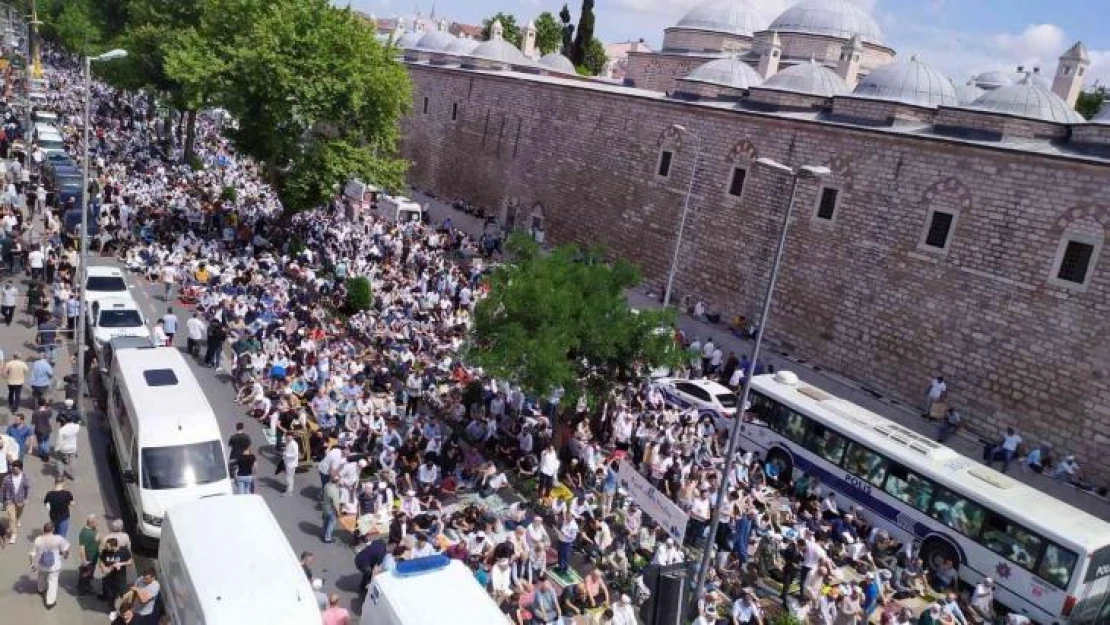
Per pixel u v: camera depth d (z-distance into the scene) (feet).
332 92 119.03
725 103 131.64
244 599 37.83
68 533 50.83
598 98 149.69
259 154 124.57
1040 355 87.15
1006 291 90.22
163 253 104.17
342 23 124.16
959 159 94.63
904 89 117.91
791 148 114.32
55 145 150.20
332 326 91.81
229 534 41.68
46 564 43.52
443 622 38.17
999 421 90.53
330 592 50.57
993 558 61.62
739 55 175.01
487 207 183.32
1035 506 61.82
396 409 73.61
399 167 130.31
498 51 211.20
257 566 39.86
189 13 169.48
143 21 171.94
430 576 41.57
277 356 77.25
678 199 132.67
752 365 50.88
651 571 39.04
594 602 52.54
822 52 169.58
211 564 39.50
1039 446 86.94
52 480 56.70
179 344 85.81
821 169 50.37
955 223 94.99
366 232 137.90
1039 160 87.20
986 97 107.76
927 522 66.13
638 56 206.90
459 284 113.19
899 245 100.89
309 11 120.67
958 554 63.82
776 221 116.16
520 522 57.57
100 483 57.67
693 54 193.77
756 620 51.13
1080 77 131.13
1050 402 86.22
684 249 131.34
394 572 41.45
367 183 130.62
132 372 58.03
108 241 108.27
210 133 213.46
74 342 79.82
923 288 98.27
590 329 68.03
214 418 54.65
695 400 88.33
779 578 59.36
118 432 57.57
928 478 66.49
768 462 79.56
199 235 119.14
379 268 115.14
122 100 244.22
